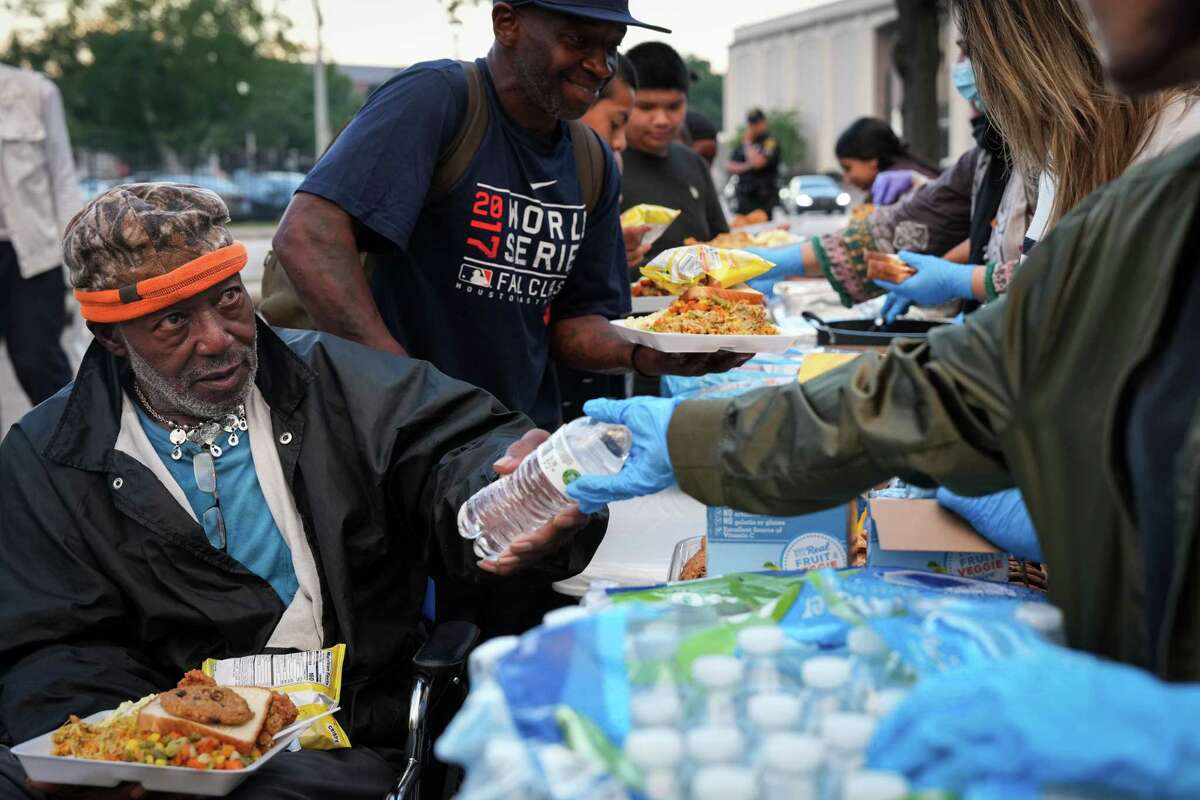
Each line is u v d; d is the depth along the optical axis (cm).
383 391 256
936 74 1356
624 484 179
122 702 225
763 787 119
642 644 132
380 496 251
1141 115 237
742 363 315
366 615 255
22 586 239
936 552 205
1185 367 129
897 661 136
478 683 133
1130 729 102
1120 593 136
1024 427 144
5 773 213
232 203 4716
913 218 423
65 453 242
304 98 7375
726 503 171
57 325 669
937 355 156
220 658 245
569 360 344
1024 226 342
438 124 296
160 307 231
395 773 238
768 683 133
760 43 6341
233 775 195
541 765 123
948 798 111
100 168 6197
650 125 523
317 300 287
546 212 315
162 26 6425
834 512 215
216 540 246
